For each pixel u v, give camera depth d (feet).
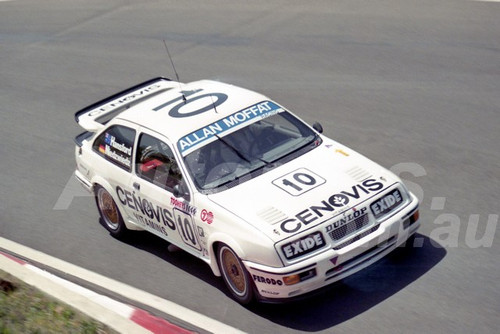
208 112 52.95
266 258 42.63
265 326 43.32
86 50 105.70
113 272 52.95
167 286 49.70
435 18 91.76
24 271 50.34
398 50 85.20
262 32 98.37
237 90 55.62
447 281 45.29
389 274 46.78
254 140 50.60
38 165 74.43
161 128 52.49
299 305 44.98
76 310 44.01
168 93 58.54
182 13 112.06
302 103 76.54
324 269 42.73
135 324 41.98
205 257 48.52
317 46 90.53
